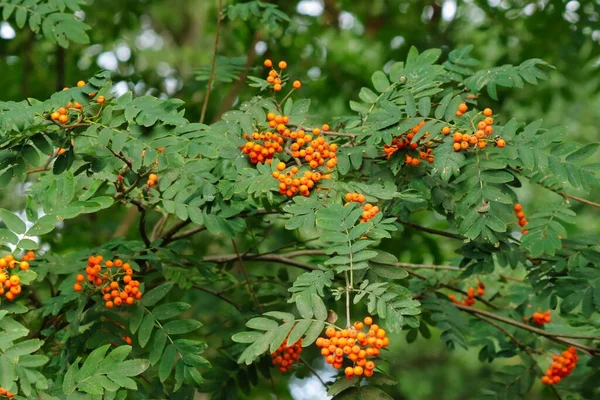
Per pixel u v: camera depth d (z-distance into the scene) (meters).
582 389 4.86
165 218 4.86
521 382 4.92
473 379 12.82
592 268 4.05
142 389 3.96
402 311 2.95
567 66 7.82
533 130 3.49
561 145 3.46
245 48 7.33
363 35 9.02
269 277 5.06
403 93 3.76
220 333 4.98
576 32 7.44
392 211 4.21
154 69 8.00
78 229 6.67
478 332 5.13
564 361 4.71
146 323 3.70
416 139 3.46
